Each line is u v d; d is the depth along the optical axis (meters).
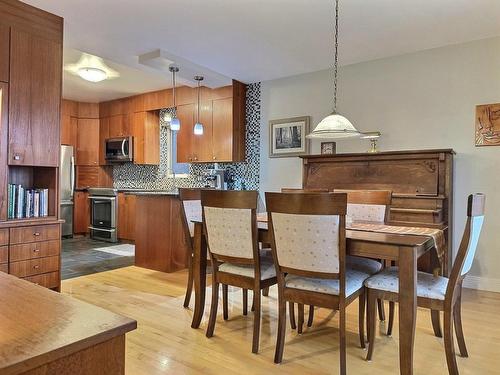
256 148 5.18
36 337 0.71
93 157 6.88
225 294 2.78
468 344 2.37
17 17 2.92
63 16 3.17
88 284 3.67
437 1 2.84
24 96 2.97
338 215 1.94
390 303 2.52
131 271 4.21
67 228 6.44
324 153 4.54
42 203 3.21
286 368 2.05
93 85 5.62
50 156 3.16
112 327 0.77
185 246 4.32
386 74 4.13
